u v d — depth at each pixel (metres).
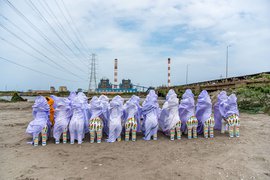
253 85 28.23
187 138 8.86
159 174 5.24
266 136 9.17
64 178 5.01
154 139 8.59
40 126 7.72
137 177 5.07
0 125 12.35
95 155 6.63
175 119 8.59
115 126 8.23
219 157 6.45
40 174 5.23
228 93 26.00
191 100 8.85
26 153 6.84
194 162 6.04
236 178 5.07
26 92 75.38
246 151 7.02
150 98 8.77
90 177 5.07
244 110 18.72
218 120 10.36
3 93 71.50
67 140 8.49
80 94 9.07
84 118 8.41
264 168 5.63
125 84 104.75
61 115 8.01
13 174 5.23
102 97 8.92
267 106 18.27
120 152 6.93
